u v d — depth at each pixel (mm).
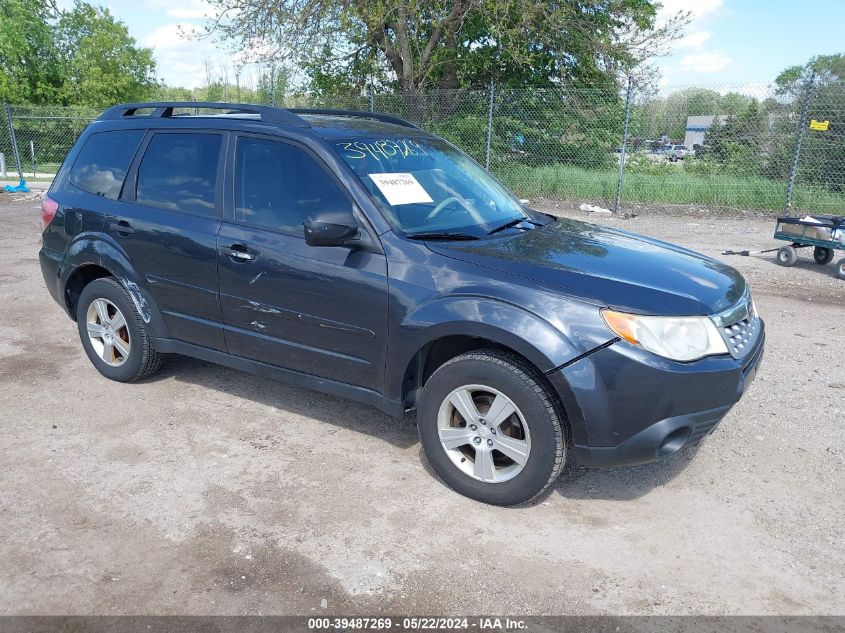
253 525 3254
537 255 3525
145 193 4543
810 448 4055
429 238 3656
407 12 16953
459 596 2797
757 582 2893
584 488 3625
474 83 19531
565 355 3076
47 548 3062
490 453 3389
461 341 3605
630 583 2883
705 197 14523
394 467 3820
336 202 3760
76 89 33406
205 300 4246
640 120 15797
